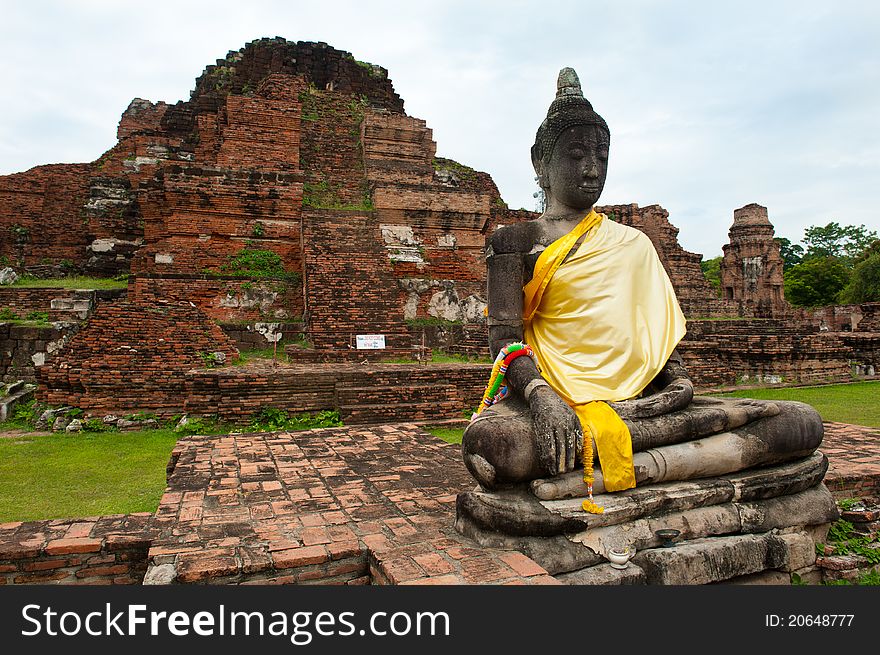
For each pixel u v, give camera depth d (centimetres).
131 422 1058
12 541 454
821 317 3247
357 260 1694
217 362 1221
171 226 1775
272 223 1858
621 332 503
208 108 2597
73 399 1107
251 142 2052
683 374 518
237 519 488
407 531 456
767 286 3312
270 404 1079
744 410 489
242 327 1625
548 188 560
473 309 1923
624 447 439
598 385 486
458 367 1260
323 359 1440
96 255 2277
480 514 427
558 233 539
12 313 1576
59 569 448
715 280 6006
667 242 3322
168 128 2597
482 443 434
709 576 429
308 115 2444
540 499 430
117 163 2461
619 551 416
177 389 1140
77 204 2388
